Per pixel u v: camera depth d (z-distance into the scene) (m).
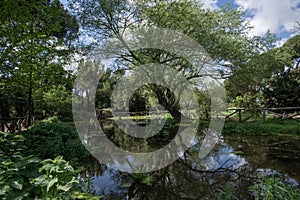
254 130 6.06
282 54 8.60
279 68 8.84
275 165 3.10
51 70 4.66
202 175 2.80
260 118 7.97
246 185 2.38
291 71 9.92
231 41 7.26
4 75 4.27
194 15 7.27
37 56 4.52
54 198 1.54
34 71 4.48
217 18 7.87
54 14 4.13
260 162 3.27
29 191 1.61
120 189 2.37
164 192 2.28
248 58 7.63
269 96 8.85
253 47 7.94
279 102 8.52
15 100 7.88
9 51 3.83
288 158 3.46
